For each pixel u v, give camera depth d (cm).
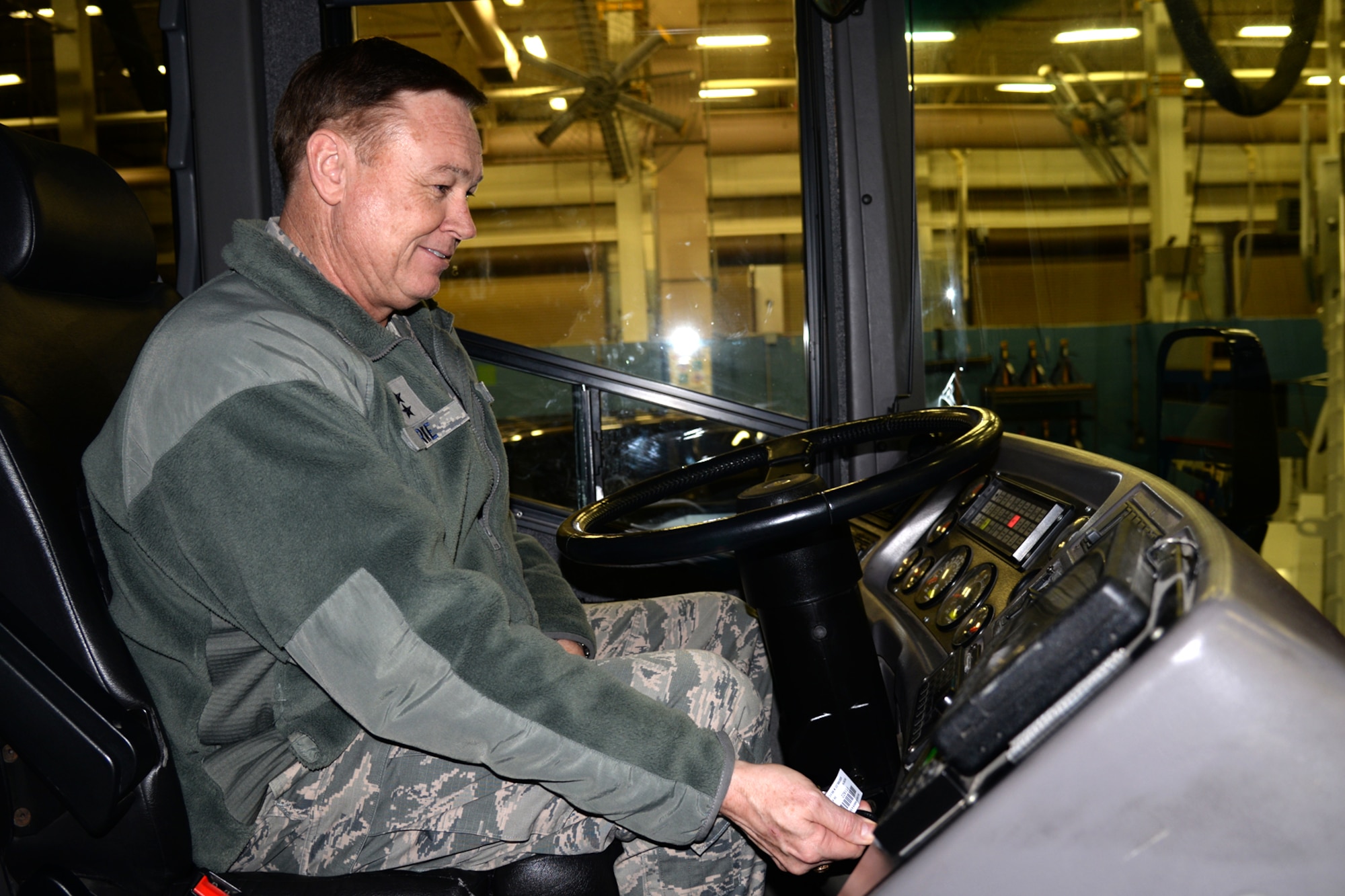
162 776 82
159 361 83
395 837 89
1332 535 174
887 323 188
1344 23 173
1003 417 192
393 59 93
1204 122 185
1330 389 177
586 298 315
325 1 198
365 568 75
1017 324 191
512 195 320
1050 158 188
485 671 76
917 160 188
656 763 76
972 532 109
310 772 89
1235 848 52
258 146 192
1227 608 52
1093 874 54
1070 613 55
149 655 87
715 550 85
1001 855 55
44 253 94
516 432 241
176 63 191
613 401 239
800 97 192
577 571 214
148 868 83
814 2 181
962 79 187
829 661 95
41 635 82
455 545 94
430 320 110
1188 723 52
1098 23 186
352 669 75
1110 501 87
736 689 93
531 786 88
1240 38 181
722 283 269
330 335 88
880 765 96
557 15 310
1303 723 51
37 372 88
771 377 237
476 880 88
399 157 92
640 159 313
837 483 193
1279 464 175
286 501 76
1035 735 55
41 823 85
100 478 83
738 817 79
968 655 87
